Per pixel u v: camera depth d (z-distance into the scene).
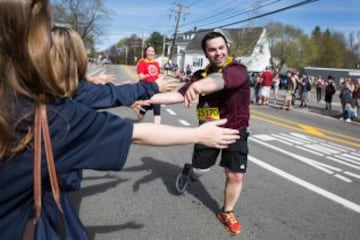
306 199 5.41
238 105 3.87
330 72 60.03
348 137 11.95
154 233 4.06
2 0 1.19
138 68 9.27
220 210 4.62
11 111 1.20
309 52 83.81
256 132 11.20
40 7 1.23
